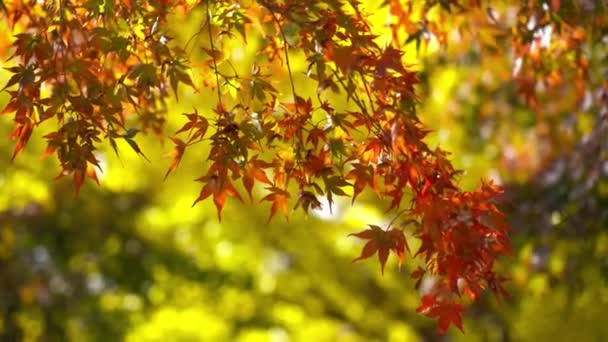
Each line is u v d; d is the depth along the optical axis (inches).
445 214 265.7
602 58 426.9
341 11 270.1
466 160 600.7
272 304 840.3
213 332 834.8
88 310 829.2
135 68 268.5
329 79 273.9
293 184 634.8
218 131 269.6
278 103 281.0
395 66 267.9
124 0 275.7
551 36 353.4
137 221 800.9
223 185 267.1
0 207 671.1
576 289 520.7
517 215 528.4
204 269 835.4
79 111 269.4
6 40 343.9
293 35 278.1
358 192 272.2
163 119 338.3
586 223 510.0
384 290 777.6
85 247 814.5
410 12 348.5
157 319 826.8
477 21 390.6
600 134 493.0
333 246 736.3
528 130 584.1
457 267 267.0
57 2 287.3
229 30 279.9
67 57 273.7
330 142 274.7
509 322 687.1
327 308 827.4
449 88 576.7
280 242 752.3
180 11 340.5
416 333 782.5
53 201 757.9
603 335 616.7
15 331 813.2
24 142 276.7
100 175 652.1
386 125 275.7
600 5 364.8
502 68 500.7
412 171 270.1
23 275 807.7
